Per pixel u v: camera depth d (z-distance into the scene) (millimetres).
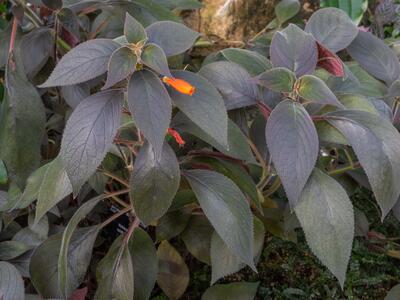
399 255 515
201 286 516
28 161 424
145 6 465
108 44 312
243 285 441
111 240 526
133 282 382
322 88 319
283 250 532
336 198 322
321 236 319
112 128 297
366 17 736
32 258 391
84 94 424
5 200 430
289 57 349
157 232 455
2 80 512
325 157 472
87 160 292
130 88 290
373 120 323
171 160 332
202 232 462
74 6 455
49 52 440
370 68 402
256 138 395
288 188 296
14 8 437
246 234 337
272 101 375
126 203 471
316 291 492
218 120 298
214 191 348
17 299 357
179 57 457
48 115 542
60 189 347
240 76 359
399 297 433
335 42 392
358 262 506
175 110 391
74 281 399
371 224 556
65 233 349
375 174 312
